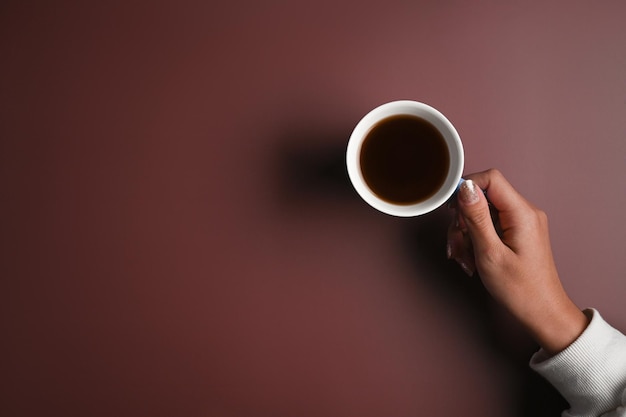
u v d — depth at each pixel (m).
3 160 0.68
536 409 0.65
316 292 0.67
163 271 0.67
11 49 0.69
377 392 0.67
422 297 0.66
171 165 0.67
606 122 0.65
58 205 0.68
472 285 0.66
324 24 0.67
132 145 0.68
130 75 0.68
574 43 0.65
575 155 0.65
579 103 0.65
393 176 0.57
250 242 0.67
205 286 0.67
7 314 0.68
